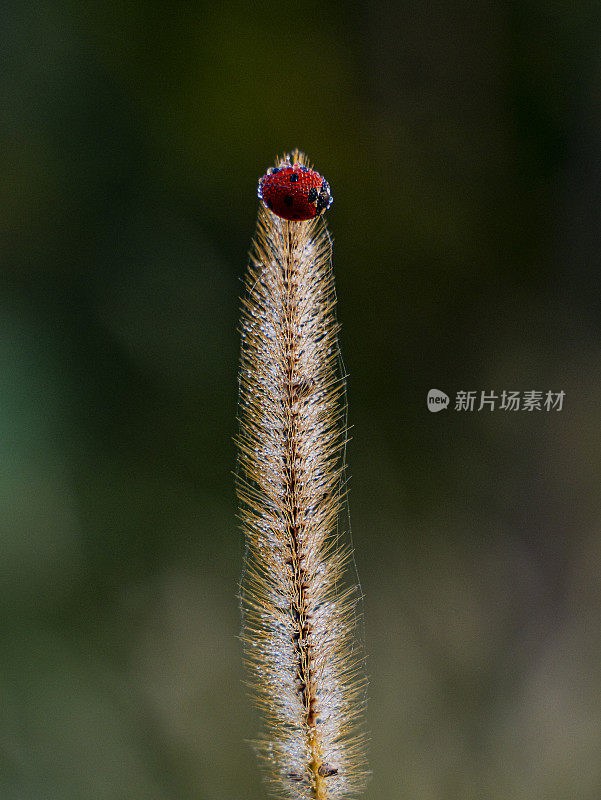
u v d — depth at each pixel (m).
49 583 0.51
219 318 0.60
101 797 0.46
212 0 0.59
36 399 0.53
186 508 0.57
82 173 0.59
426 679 0.53
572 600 0.57
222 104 0.60
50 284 0.57
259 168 0.60
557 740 0.51
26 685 0.49
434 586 0.57
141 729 0.50
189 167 0.60
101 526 0.55
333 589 0.29
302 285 0.29
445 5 0.60
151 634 0.53
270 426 0.29
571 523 0.59
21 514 0.49
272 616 0.29
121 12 0.58
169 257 0.60
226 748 0.49
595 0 0.59
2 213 0.57
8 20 0.57
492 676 0.54
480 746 0.51
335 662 0.29
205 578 0.56
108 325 0.58
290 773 0.29
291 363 0.29
